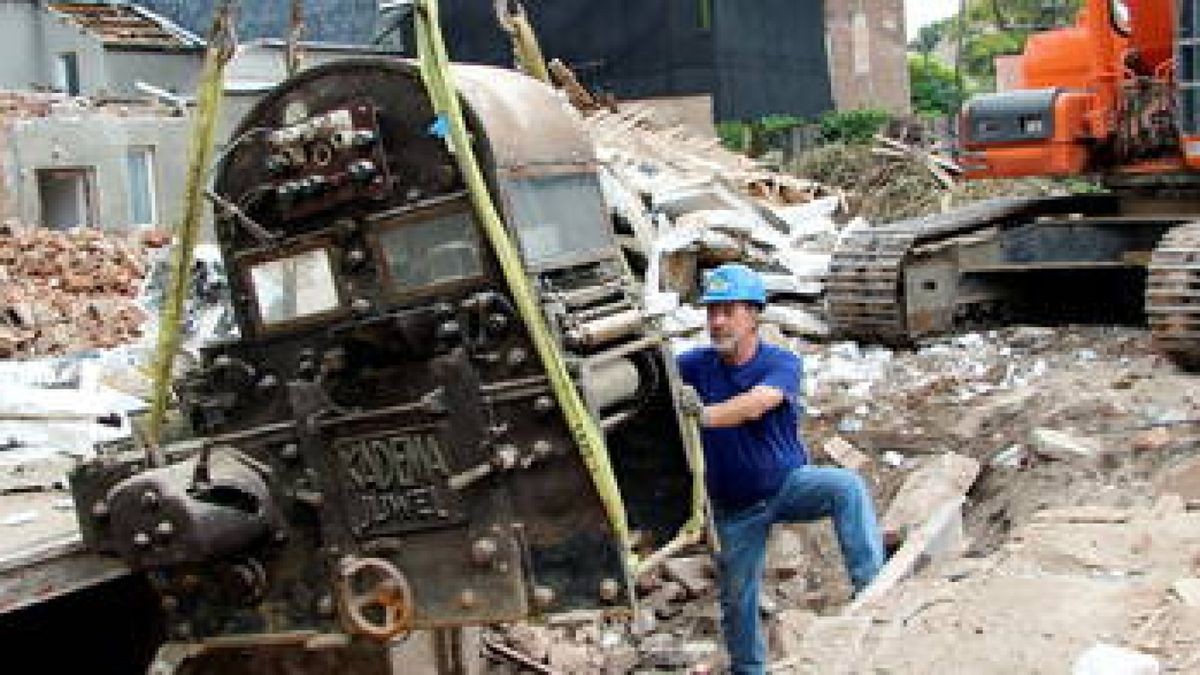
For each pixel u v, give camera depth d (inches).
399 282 191.5
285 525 199.3
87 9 1182.9
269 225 199.3
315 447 195.0
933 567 227.6
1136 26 423.5
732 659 248.1
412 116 189.2
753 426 237.6
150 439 208.5
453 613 189.9
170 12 1283.2
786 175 745.6
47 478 293.9
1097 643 176.2
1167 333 357.7
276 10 1222.3
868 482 327.0
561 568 185.3
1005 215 469.7
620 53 1028.5
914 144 942.4
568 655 282.2
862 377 405.7
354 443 193.2
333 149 190.5
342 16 1185.4
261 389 202.1
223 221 201.5
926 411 357.4
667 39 1021.2
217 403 204.2
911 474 321.7
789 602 288.7
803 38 1116.5
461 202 186.5
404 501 190.9
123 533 196.7
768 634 270.8
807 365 425.4
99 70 1114.1
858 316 449.4
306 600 199.8
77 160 875.4
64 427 308.8
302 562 199.6
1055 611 186.4
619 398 196.2
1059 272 471.8
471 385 185.5
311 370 197.9
